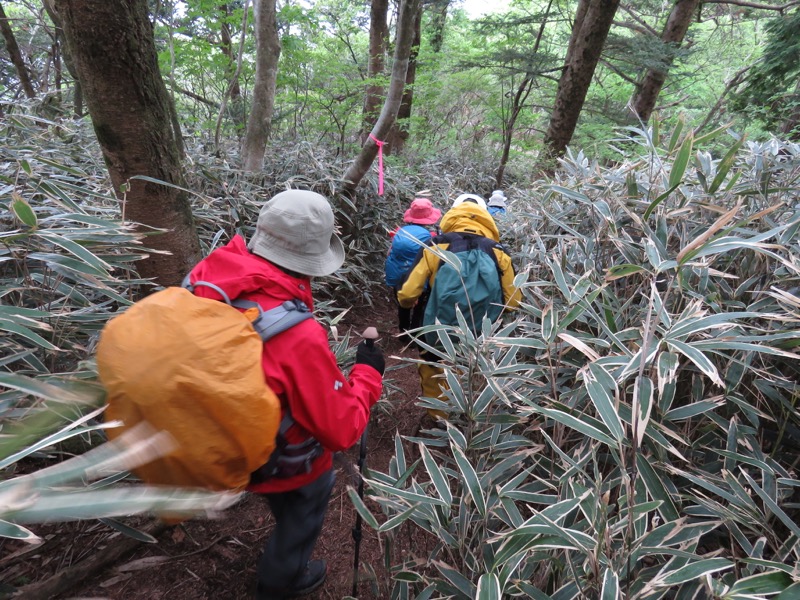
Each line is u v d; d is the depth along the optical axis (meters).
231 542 1.76
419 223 2.77
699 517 1.35
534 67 6.61
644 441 1.33
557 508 1.06
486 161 8.02
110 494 0.39
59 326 1.59
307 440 1.13
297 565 1.34
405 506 1.30
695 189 1.95
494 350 1.70
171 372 0.77
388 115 3.62
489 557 1.24
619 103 9.09
